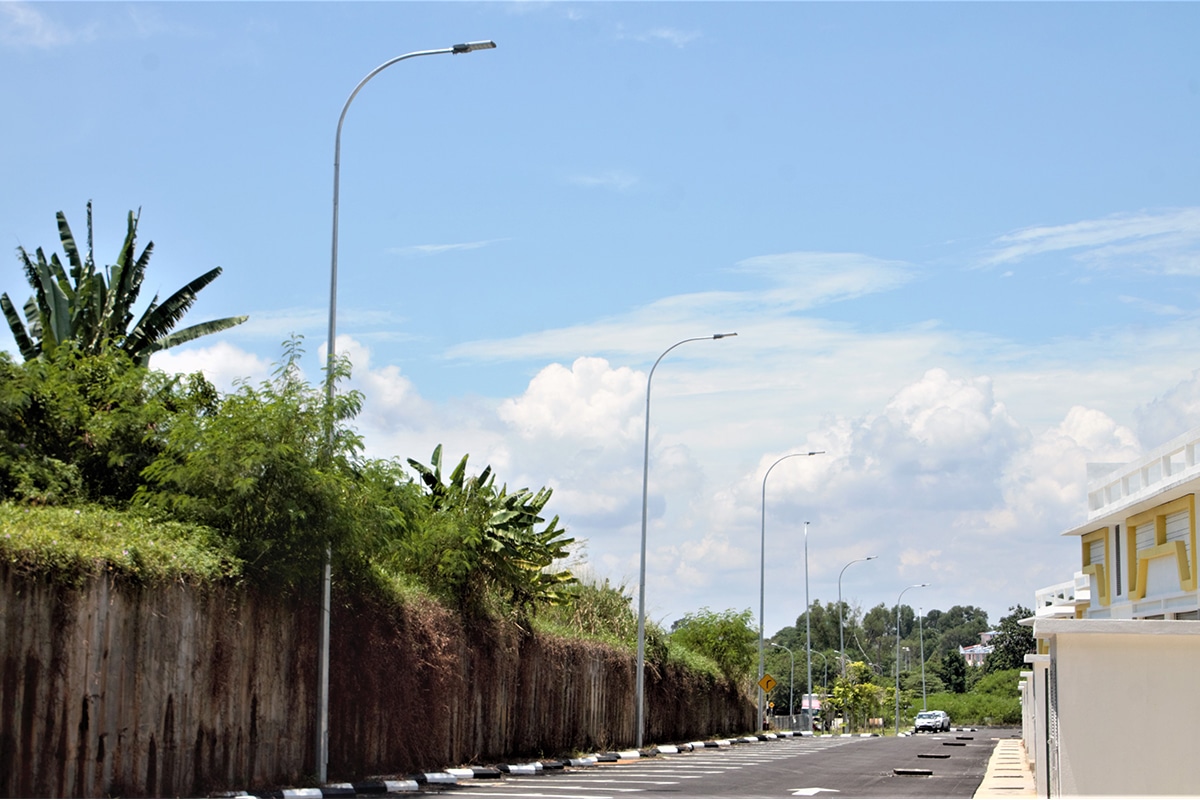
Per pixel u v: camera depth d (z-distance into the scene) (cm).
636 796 2191
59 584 1559
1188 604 2944
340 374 2214
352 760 2309
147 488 2064
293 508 2019
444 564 2797
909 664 19525
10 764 1466
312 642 2173
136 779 1691
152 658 1736
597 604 4375
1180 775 1345
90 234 3095
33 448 2089
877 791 2380
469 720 2858
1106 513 3569
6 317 2850
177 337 3086
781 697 13962
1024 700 4097
